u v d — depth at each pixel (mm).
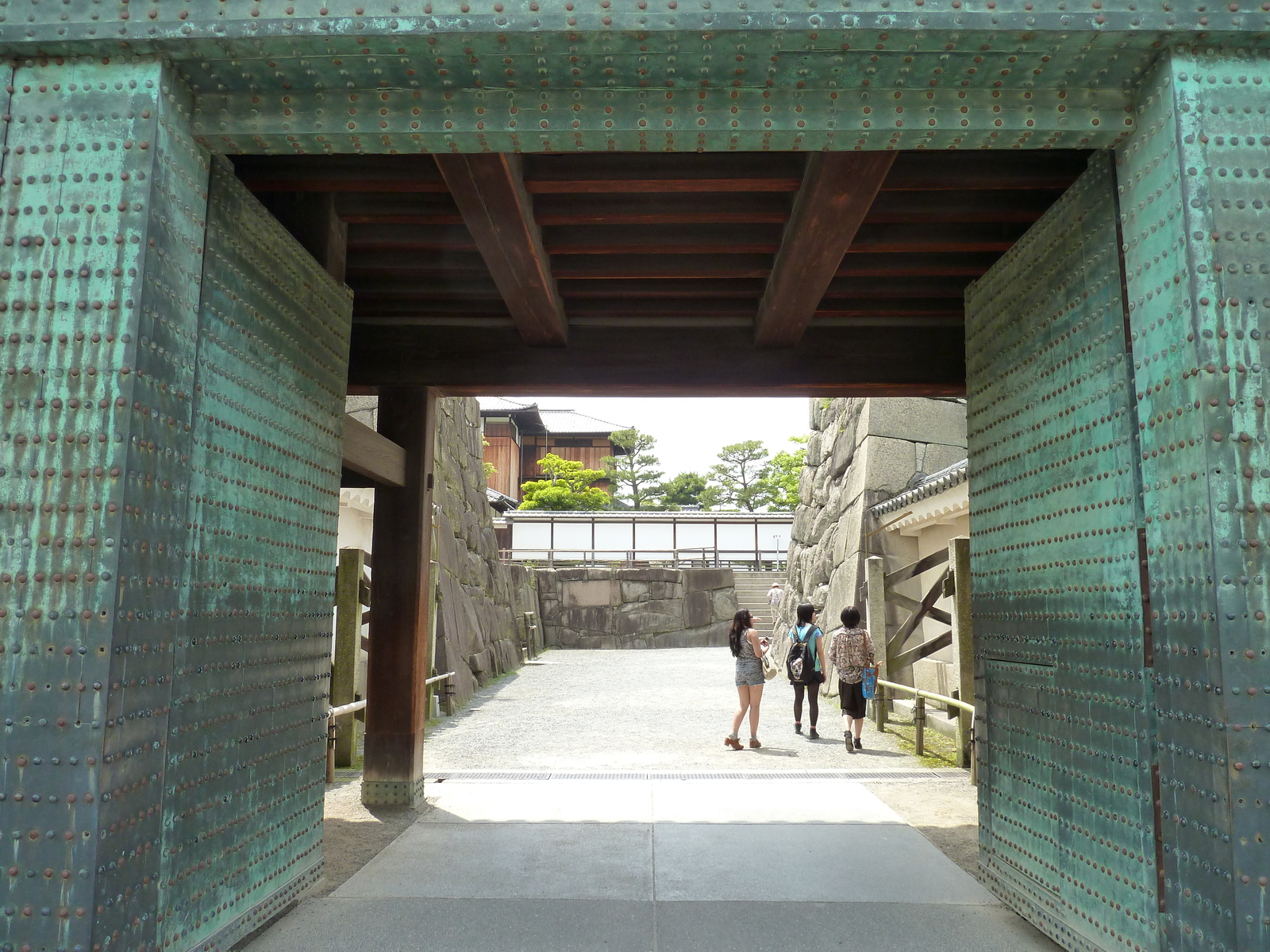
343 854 4516
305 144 2766
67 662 2270
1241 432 2312
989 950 3244
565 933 3387
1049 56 2547
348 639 7129
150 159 2480
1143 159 2631
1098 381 2986
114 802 2283
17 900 2191
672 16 2438
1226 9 2443
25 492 2346
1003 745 3822
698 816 5340
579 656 20328
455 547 13148
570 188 3811
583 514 28672
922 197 4008
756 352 5578
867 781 6465
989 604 4020
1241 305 2369
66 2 2496
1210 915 2275
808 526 15664
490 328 5621
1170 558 2475
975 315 4336
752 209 4086
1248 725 2207
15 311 2426
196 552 2777
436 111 2705
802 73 2623
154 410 2486
